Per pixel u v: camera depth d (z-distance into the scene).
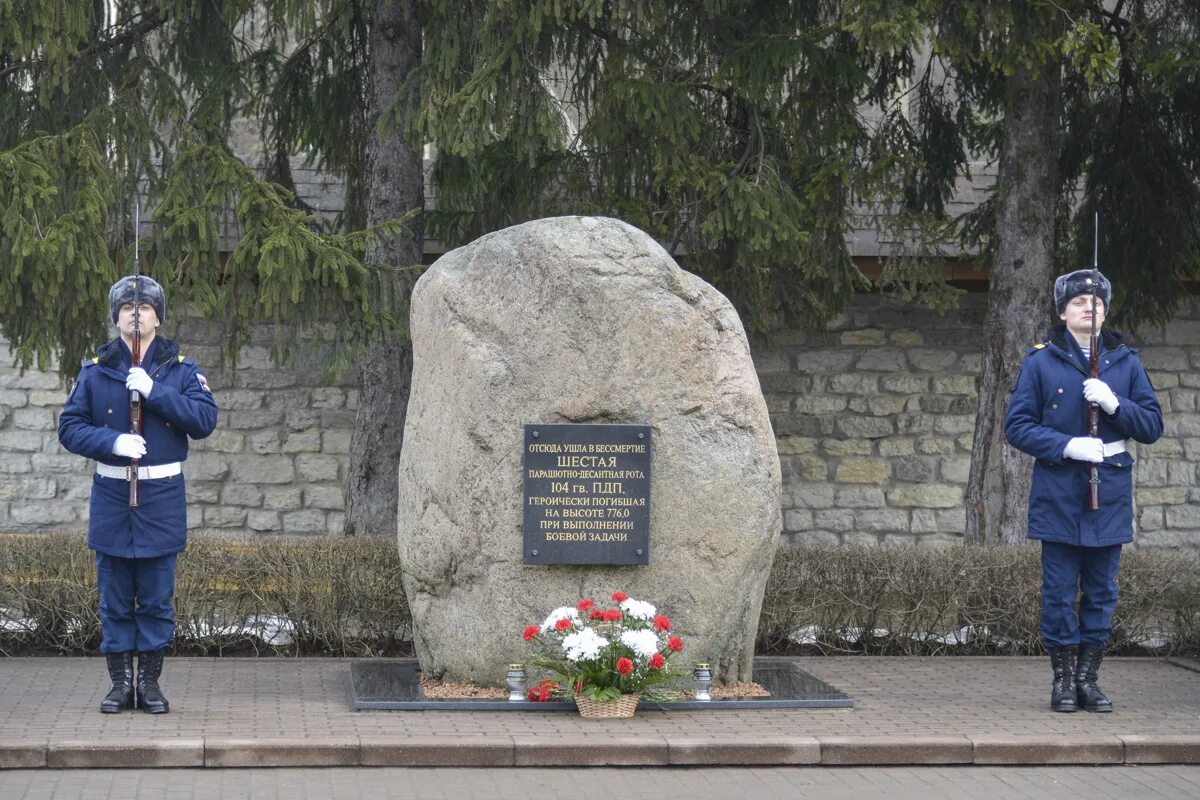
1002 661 9.02
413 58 11.02
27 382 13.32
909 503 13.75
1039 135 10.52
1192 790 5.95
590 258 7.27
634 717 6.88
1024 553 9.33
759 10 10.59
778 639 9.28
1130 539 7.23
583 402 7.22
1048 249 10.56
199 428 6.88
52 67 10.05
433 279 7.58
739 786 5.92
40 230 9.34
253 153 13.23
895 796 5.79
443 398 7.41
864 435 13.78
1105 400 7.07
